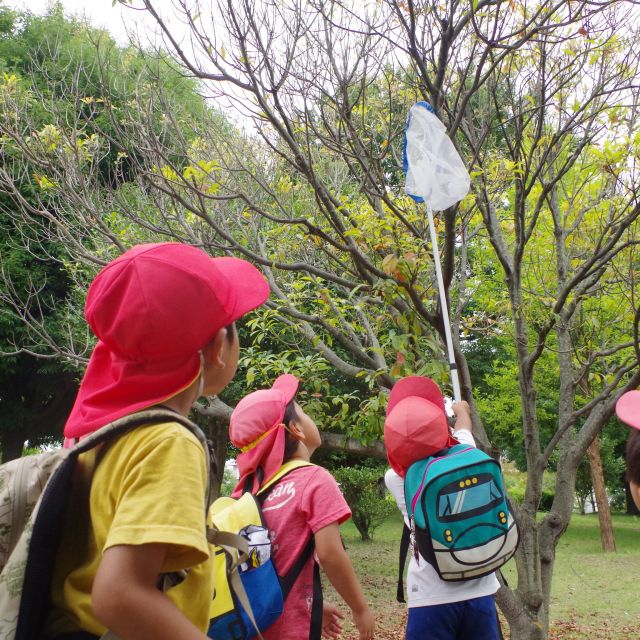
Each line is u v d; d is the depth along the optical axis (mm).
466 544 2668
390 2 3840
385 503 14336
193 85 5867
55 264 11203
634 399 1624
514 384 12203
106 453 1199
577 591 9773
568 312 4734
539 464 4516
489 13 3797
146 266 1254
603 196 5312
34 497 1265
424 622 2844
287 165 6121
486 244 7277
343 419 4852
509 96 4703
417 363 3982
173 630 1051
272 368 4859
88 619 1138
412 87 4457
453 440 3080
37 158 4613
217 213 5203
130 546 1061
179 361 1283
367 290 4633
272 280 5078
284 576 2379
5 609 1106
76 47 7473
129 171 5715
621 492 24016
